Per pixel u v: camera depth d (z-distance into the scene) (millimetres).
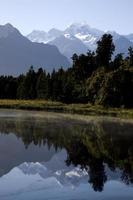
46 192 24359
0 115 97250
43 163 34938
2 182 27078
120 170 31859
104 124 77812
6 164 33875
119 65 170375
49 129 64375
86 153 41031
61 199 22922
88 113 118188
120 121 87812
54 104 148250
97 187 25859
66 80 170375
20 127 66250
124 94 133000
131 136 56875
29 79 191750
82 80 173625
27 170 31594
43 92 179875
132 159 37812
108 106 133750
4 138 51406
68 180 27906
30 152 40906
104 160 36875
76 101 162125
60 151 42062
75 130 63938
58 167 33000
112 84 133750
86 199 23125
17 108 139625
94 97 146375
